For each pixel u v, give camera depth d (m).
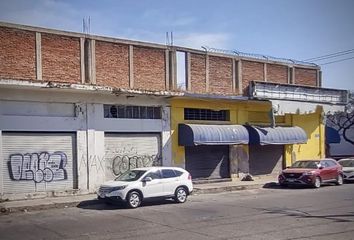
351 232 11.52
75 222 14.05
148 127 23.64
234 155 27.72
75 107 21.16
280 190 23.64
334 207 16.41
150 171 18.19
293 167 26.03
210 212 15.67
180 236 11.34
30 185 19.78
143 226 13.01
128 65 22.61
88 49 21.28
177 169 19.08
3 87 18.86
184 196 19.03
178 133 24.92
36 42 19.78
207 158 26.42
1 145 18.98
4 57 18.97
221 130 25.78
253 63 28.58
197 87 25.39
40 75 19.78
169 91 23.30
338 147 43.78
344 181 28.45
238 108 28.12
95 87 20.55
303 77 31.88
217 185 24.61
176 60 24.52
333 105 32.50
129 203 17.19
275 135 28.55
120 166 22.64
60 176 20.66
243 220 13.70
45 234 12.04
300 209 15.97
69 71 20.67
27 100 19.69
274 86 28.66
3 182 19.05
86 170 21.34
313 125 33.00
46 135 20.31
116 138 22.64
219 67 26.58
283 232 11.62
